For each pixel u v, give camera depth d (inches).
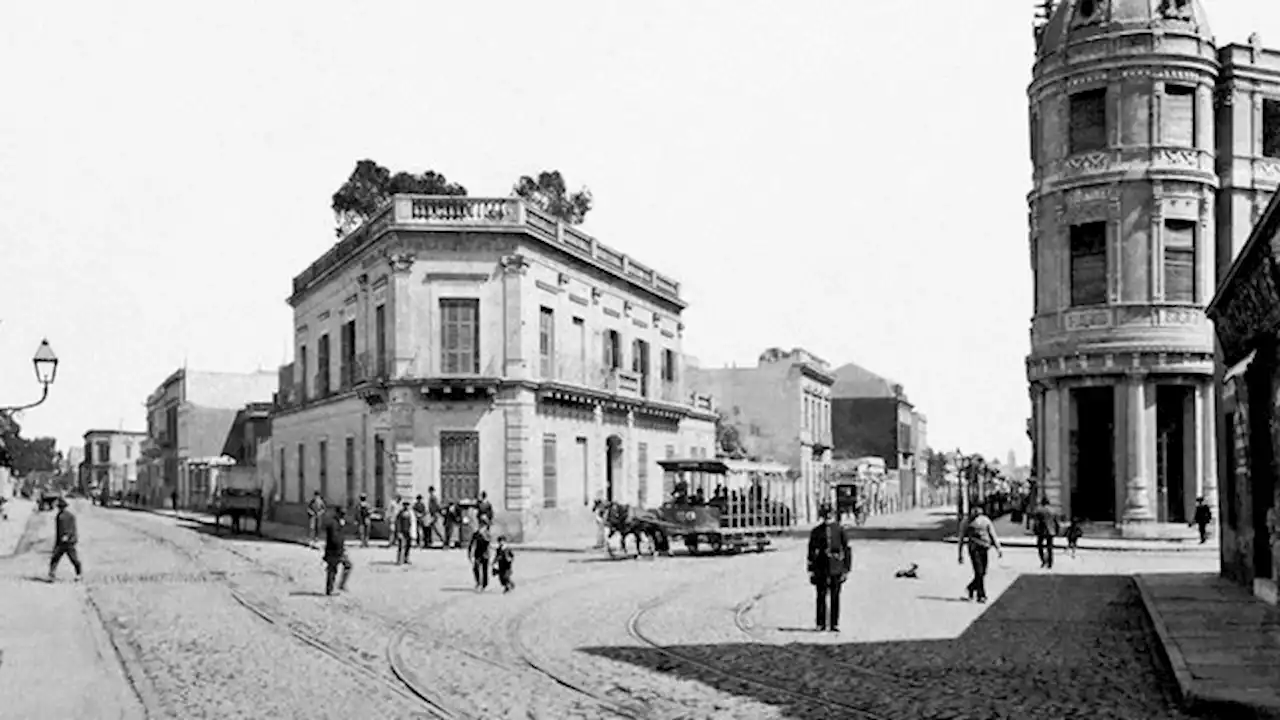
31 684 542.0
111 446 5876.0
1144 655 610.9
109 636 708.7
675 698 494.0
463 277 1695.4
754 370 3125.0
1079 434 1723.7
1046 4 1903.3
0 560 1401.3
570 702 486.6
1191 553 1438.2
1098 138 1689.2
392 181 2669.8
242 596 952.9
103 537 1957.4
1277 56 1715.1
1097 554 1438.2
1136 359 1625.2
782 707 474.3
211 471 3284.9
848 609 837.2
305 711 475.2
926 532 2196.1
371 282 1801.2
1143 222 1643.7
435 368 1685.5
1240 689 469.4
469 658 611.8
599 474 1952.5
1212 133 1680.6
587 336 1935.3
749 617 788.6
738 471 1534.2
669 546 1494.8
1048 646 645.3
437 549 1582.2
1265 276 692.1
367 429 1818.4
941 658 603.5
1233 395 893.8
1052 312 1710.1
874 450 4151.1
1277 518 740.7
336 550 964.0
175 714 472.1
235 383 3848.4
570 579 1106.1
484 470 1686.8
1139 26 1660.9
